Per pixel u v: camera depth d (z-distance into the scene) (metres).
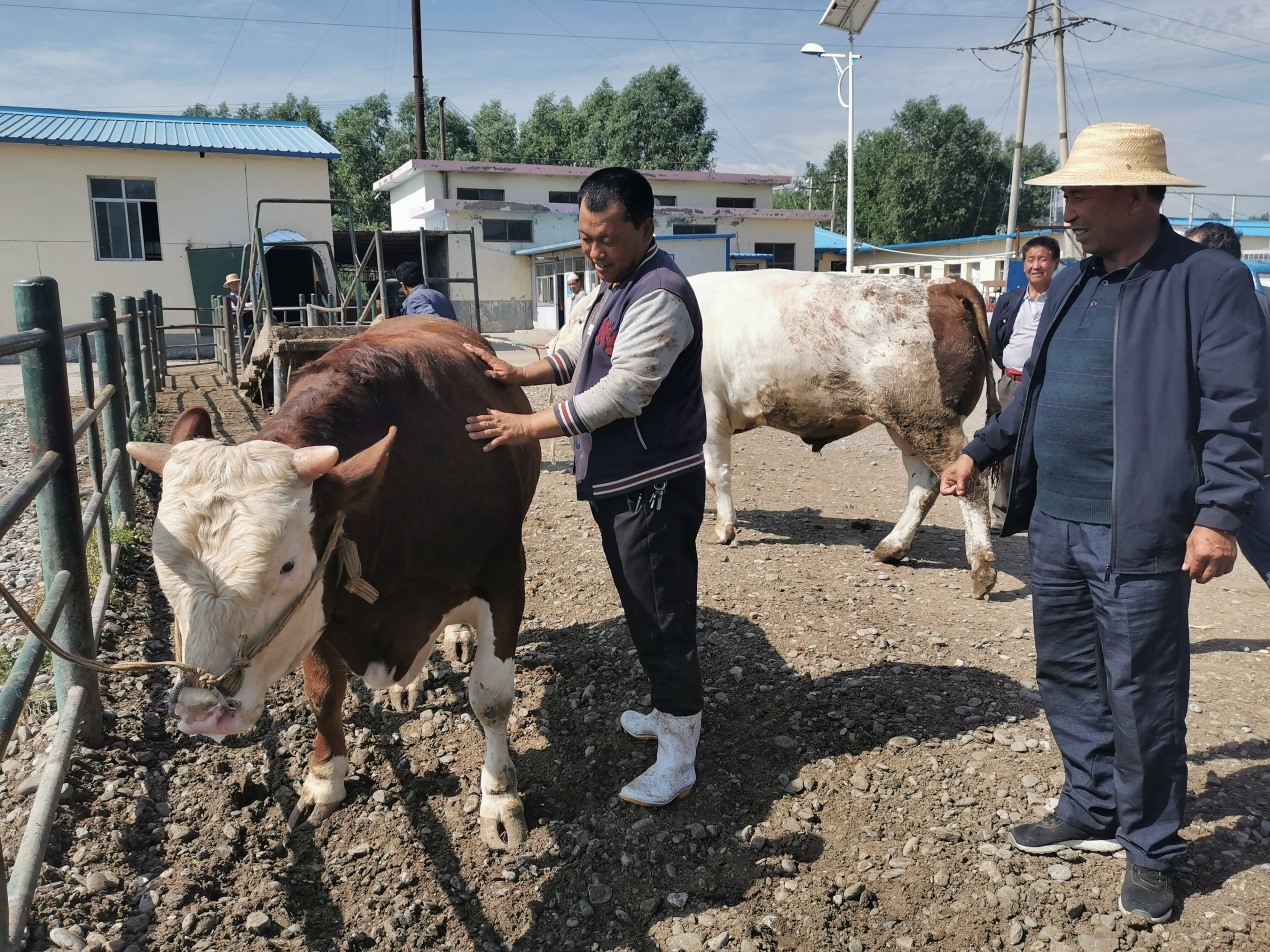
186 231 21.62
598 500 3.17
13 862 2.81
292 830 3.31
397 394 3.05
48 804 2.73
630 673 4.35
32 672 2.60
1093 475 2.77
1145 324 2.59
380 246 9.41
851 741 3.78
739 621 4.92
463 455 3.14
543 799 3.48
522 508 3.60
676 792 3.35
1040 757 3.64
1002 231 57.88
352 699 4.16
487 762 3.34
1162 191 2.63
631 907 2.95
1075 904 2.85
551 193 33.75
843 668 4.40
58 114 23.67
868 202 57.69
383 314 9.45
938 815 3.31
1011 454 3.19
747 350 5.93
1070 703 3.03
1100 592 2.76
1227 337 2.46
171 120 24.84
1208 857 3.03
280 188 22.20
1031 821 3.25
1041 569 2.96
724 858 3.13
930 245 39.00
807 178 66.06
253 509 2.21
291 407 2.85
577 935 2.86
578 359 3.55
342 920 2.92
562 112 55.97
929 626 4.95
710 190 35.59
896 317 5.54
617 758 3.71
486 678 3.27
